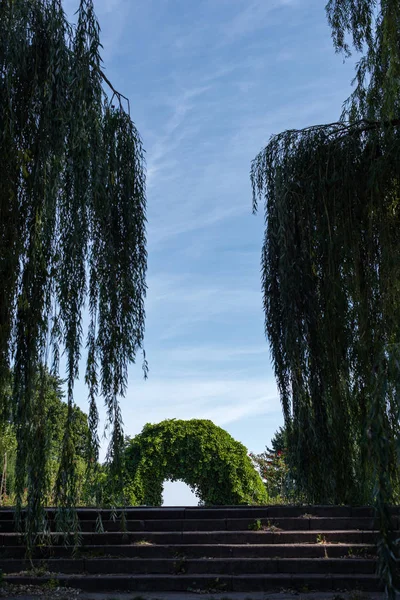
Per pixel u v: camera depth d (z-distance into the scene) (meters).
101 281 8.49
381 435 6.25
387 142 8.63
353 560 8.26
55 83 7.34
